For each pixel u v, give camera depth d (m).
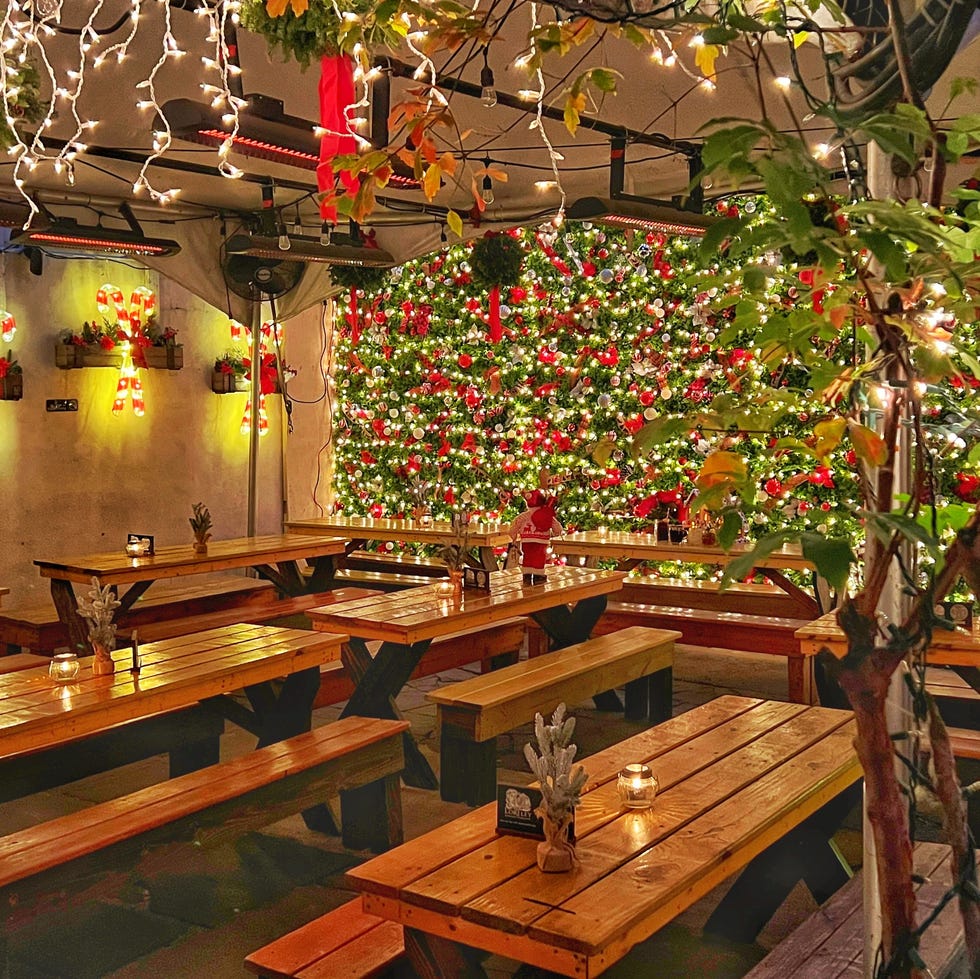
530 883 2.63
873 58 1.51
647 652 6.25
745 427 1.44
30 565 8.61
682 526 7.91
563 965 2.35
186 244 8.85
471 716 5.07
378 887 2.64
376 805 4.75
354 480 11.05
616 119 5.87
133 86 5.26
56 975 3.69
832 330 1.40
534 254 9.83
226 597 8.45
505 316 10.05
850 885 3.37
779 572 7.23
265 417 10.48
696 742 3.85
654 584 7.90
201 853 4.77
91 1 4.24
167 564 7.28
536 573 6.64
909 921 1.44
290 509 10.73
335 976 2.88
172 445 9.71
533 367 9.92
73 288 8.86
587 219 6.07
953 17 1.39
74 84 5.20
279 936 4.00
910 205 1.29
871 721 1.39
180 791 3.82
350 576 9.49
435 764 5.99
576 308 9.62
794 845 3.87
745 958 3.73
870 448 1.32
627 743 3.85
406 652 5.61
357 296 10.76
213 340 10.08
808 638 5.21
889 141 1.20
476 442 10.33
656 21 1.57
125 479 9.32
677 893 2.61
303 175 7.49
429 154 1.81
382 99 4.51
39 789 4.47
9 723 3.75
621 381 9.44
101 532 9.14
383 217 8.41
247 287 9.27
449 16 1.96
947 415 1.56
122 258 8.54
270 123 4.42
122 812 3.62
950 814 1.43
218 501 10.14
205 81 5.24
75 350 8.73
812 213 1.29
